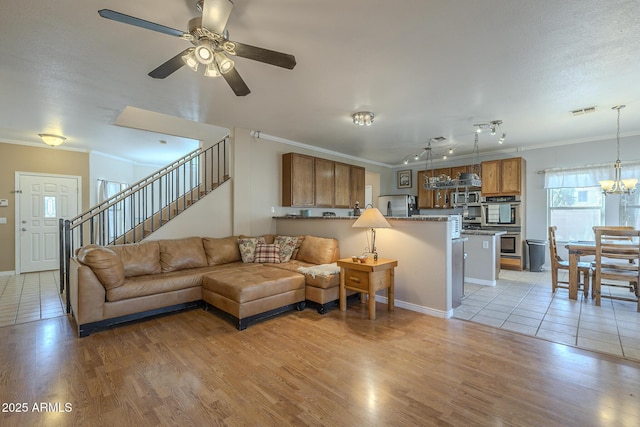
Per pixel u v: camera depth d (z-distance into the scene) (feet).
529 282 16.17
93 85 10.00
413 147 19.79
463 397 6.20
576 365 7.46
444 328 9.86
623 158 16.72
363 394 6.31
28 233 18.57
